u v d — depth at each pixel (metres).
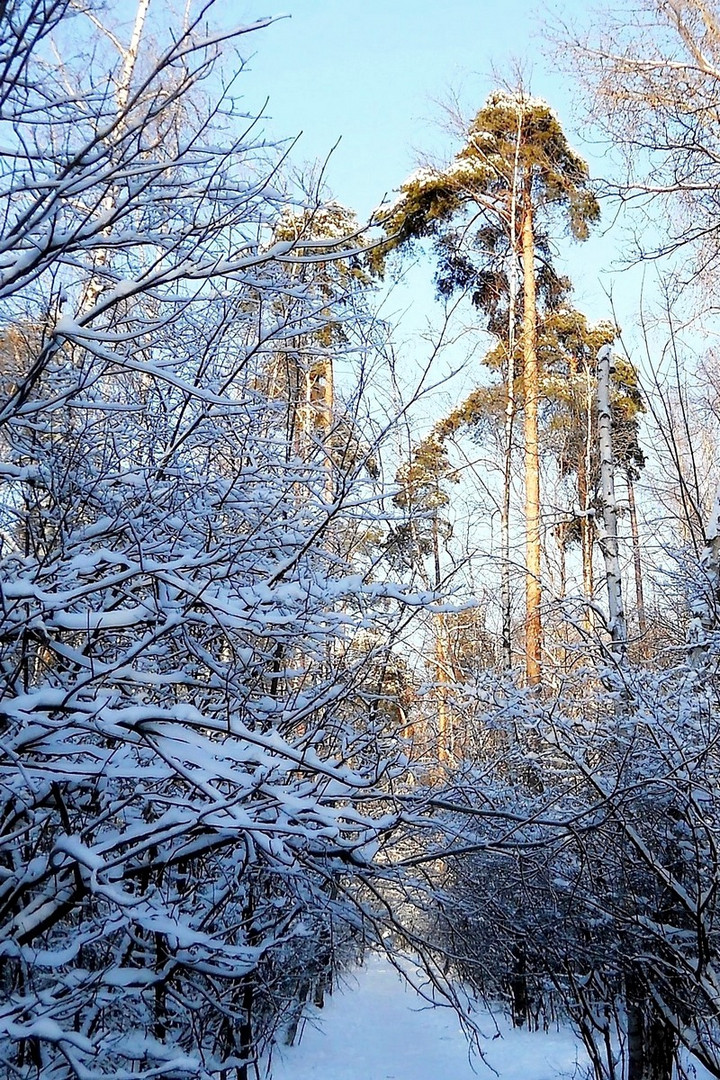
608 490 8.50
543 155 15.19
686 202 8.10
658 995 6.53
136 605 4.61
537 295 16.70
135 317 4.21
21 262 3.34
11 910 4.48
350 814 4.21
